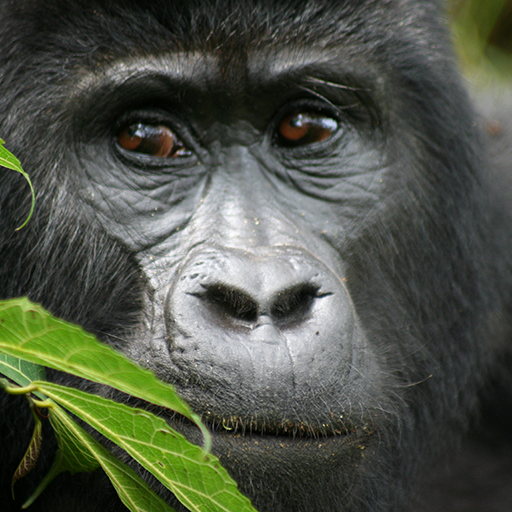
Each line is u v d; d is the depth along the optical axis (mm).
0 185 4551
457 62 6117
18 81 4445
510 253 6938
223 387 3609
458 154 5613
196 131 4746
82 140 4523
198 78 4590
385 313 5195
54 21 4375
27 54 4426
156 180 4637
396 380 5031
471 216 5820
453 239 5629
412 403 5426
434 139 5375
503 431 7988
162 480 2732
